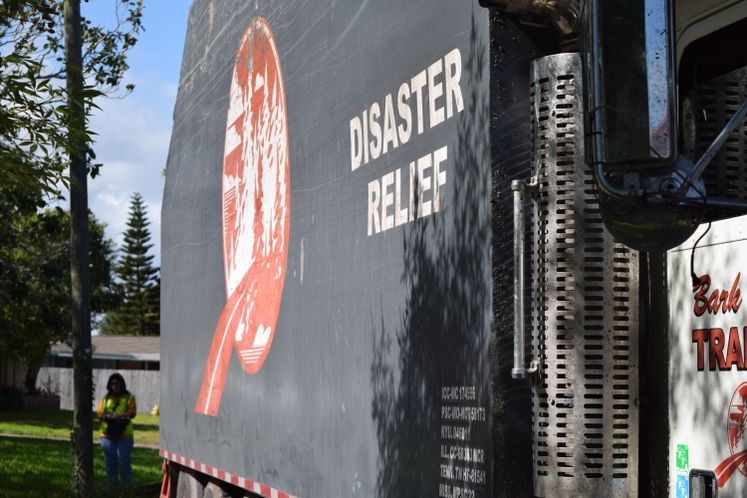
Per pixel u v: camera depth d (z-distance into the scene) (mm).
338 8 6527
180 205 11078
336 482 6230
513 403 4281
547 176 4094
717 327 3562
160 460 24734
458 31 4785
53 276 27797
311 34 7031
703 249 3656
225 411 8891
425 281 5059
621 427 3912
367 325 5840
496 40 4438
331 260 6484
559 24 4352
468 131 4629
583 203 4027
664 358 3844
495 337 4316
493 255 4359
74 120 7938
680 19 4078
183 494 10758
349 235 6188
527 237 4203
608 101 3197
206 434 9516
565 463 3930
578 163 4051
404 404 5270
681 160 3277
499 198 4383
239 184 8828
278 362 7457
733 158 4023
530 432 4246
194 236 10414
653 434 3896
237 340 8633
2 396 52750
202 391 9766
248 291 8383
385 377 5539
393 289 5480
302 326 6973
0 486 16953
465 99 4680
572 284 3990
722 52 4098
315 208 6824
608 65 3199
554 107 4125
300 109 7207
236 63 9055
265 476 7664
